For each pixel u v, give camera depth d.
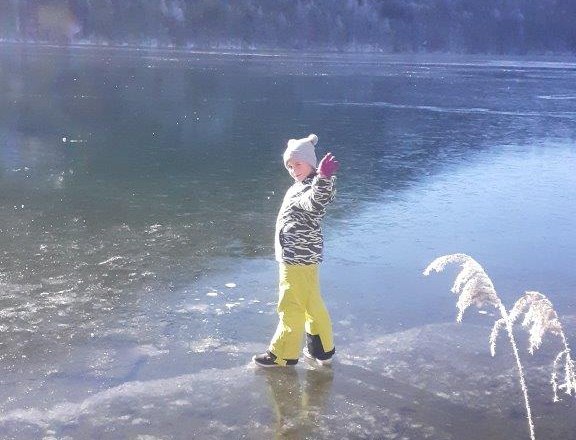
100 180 9.39
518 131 16.02
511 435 3.86
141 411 3.93
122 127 14.10
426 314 5.41
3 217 7.48
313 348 4.55
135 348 4.67
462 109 20.34
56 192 8.66
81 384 4.20
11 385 4.15
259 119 16.16
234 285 5.80
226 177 9.90
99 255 6.40
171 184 9.31
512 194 9.56
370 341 4.91
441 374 4.49
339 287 5.86
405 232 7.54
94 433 3.71
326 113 17.94
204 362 4.52
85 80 23.55
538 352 4.84
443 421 3.97
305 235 4.38
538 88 29.39
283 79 28.05
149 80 24.81
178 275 5.98
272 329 5.02
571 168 11.68
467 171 11.09
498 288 5.98
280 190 9.23
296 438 3.73
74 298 5.41
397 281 6.07
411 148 13.10
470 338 5.02
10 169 9.84
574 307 5.63
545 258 6.84
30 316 5.06
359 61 47.00
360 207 8.51
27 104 16.83
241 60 41.31
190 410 3.96
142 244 6.75
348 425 3.88
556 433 3.89
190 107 17.70
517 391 4.32
